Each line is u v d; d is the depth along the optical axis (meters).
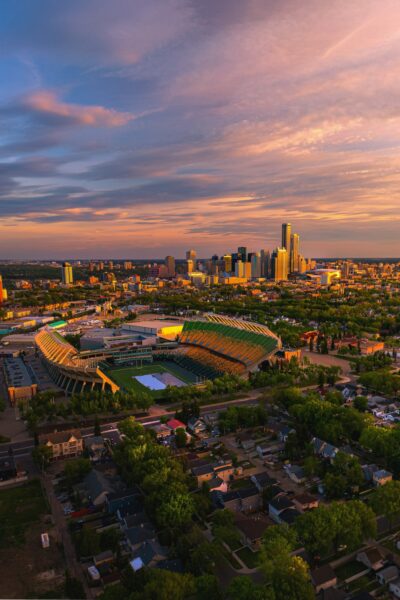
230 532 171.25
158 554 164.88
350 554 172.50
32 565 167.75
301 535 168.12
